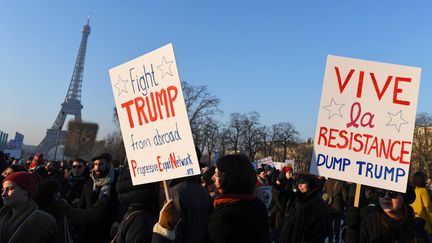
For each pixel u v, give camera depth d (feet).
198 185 13.67
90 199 19.97
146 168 12.71
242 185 10.90
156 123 12.60
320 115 16.31
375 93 15.98
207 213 13.28
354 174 15.75
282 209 30.27
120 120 13.60
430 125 221.25
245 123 215.10
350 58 16.31
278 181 30.86
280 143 239.30
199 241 12.69
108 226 19.10
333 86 16.34
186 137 11.84
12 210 13.39
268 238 10.89
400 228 14.03
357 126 15.99
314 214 17.84
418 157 204.13
